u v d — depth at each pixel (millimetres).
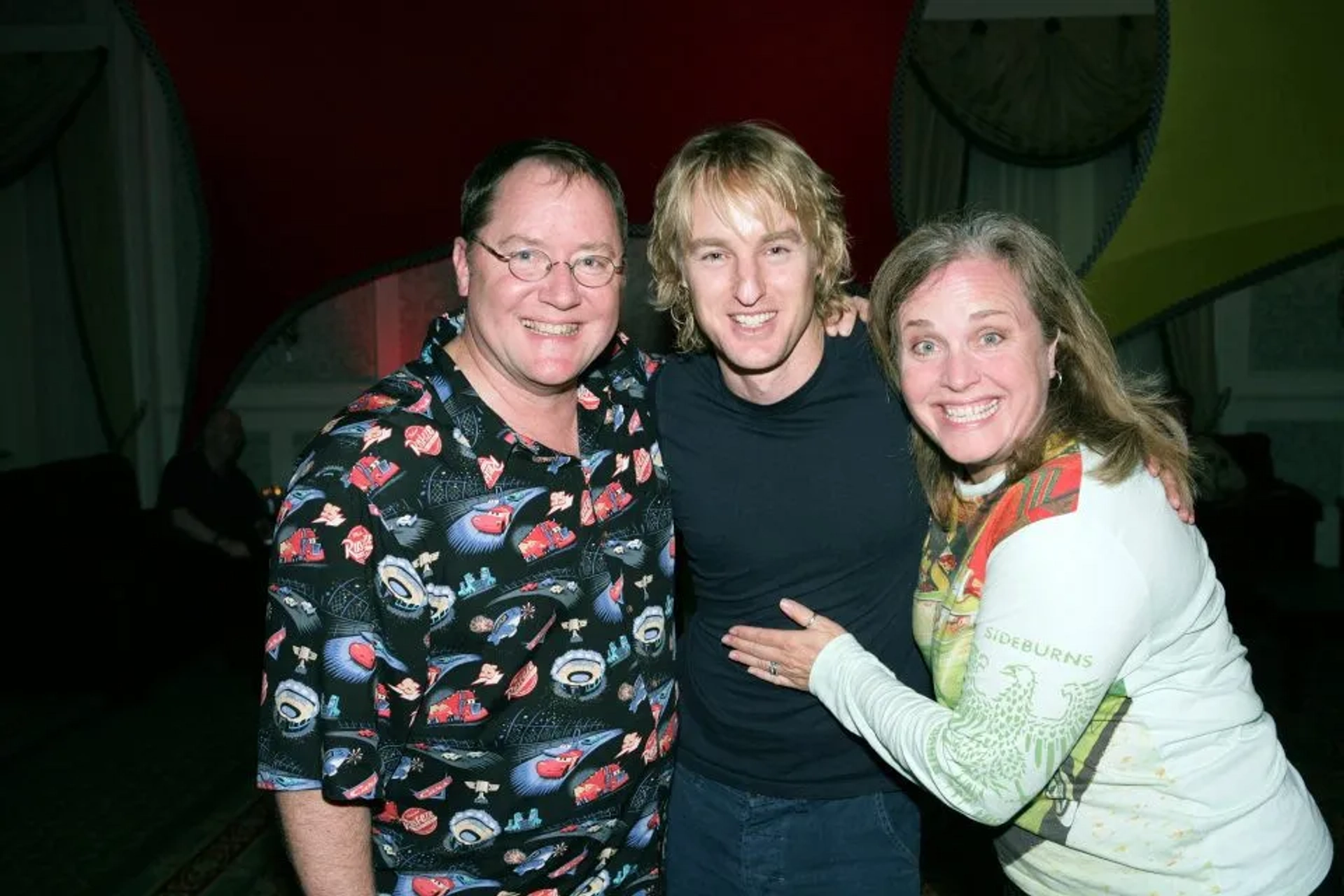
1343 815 3381
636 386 1669
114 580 4613
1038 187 6539
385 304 6691
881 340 1510
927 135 6441
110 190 6656
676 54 5254
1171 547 1263
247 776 3893
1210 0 4895
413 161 5559
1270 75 4922
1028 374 1338
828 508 1657
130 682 4656
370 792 1286
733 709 1738
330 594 1269
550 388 1431
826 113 5184
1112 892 1325
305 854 1310
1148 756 1290
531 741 1402
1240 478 5332
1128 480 1273
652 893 1633
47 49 6570
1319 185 4965
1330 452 6469
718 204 1542
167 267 6848
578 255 1369
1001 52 6340
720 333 1595
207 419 5977
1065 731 1223
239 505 5211
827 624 1585
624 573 1504
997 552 1293
